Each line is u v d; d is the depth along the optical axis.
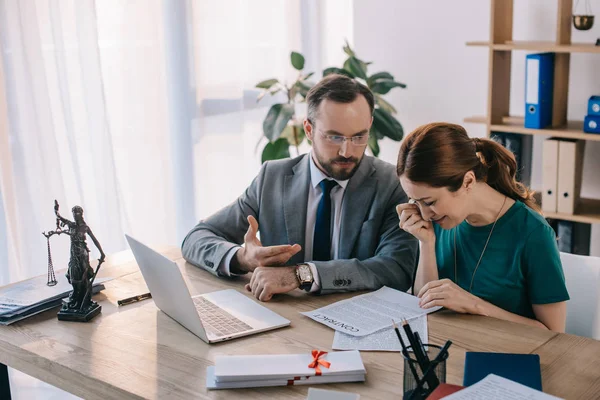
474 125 3.76
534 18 3.41
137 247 1.78
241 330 1.69
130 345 1.66
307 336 1.67
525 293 1.88
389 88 3.58
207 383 1.45
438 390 1.25
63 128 2.86
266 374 1.43
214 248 2.11
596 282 1.95
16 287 1.98
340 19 4.16
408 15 3.85
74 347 1.66
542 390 1.38
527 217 1.85
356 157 2.08
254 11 3.70
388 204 2.13
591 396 1.36
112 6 3.05
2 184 2.71
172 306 1.75
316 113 2.07
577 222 3.22
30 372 1.66
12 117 2.70
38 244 2.80
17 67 2.69
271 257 1.97
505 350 1.56
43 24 2.77
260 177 2.29
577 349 1.56
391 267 1.99
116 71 3.11
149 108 3.23
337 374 1.44
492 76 3.23
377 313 1.77
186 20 3.30
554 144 3.13
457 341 1.61
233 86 3.54
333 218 2.17
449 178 1.69
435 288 1.80
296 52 3.55
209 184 3.54
